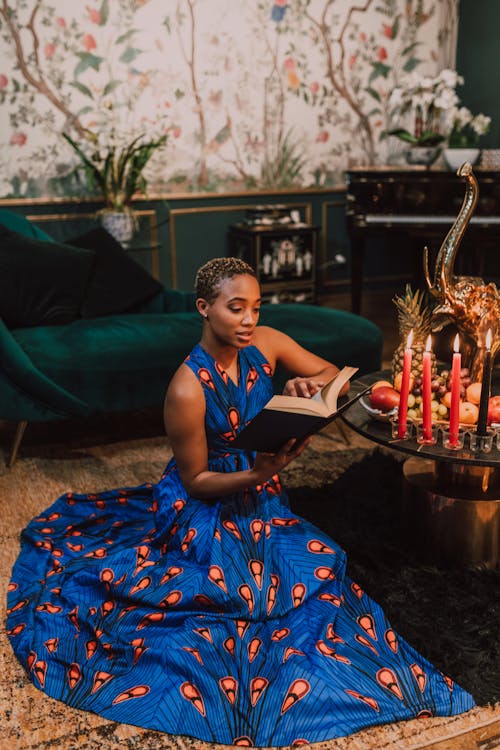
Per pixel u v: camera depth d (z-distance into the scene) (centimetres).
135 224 482
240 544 179
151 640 167
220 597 171
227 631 169
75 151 487
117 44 481
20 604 193
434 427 192
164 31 491
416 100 497
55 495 265
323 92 546
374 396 202
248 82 522
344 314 342
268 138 540
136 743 149
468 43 558
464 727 153
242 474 172
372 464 277
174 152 515
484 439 179
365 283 603
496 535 205
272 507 193
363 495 251
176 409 176
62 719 156
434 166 531
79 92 479
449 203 484
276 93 532
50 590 191
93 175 476
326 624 171
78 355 288
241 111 526
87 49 474
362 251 507
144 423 342
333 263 589
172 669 159
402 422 186
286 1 516
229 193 539
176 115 508
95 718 156
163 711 153
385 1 545
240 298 169
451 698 157
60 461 297
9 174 475
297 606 176
